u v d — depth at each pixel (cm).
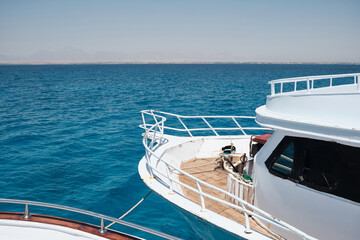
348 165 468
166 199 688
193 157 1090
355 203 461
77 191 1070
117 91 5525
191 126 2269
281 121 538
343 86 746
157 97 4447
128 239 497
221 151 1085
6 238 501
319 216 503
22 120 2552
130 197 1009
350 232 468
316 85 7006
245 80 9100
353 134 438
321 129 474
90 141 1814
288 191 548
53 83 7881
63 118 2662
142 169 862
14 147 1680
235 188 688
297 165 536
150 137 1197
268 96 635
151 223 830
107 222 850
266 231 599
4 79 9894
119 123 2428
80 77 11300
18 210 934
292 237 549
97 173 1252
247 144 1120
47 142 1791
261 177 612
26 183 1149
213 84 7288
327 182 494
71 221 546
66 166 1345
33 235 511
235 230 559
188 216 650
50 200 1003
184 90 5644
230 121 2427
